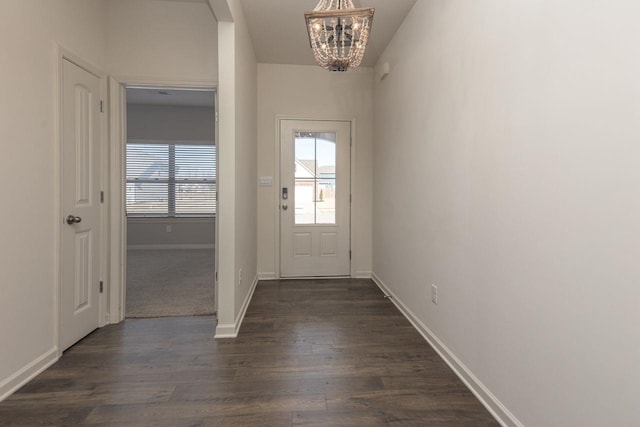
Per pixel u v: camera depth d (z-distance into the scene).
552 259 1.14
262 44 3.21
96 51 2.32
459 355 1.79
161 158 6.07
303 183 3.79
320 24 1.74
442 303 1.99
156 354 2.00
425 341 2.19
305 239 3.82
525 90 1.26
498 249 1.44
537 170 1.20
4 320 1.57
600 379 0.97
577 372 1.04
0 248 1.55
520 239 1.30
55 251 1.89
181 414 1.45
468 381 1.68
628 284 0.88
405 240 2.66
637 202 0.86
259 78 3.65
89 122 2.25
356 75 3.76
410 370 1.83
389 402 1.55
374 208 3.73
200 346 2.10
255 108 3.48
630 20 0.87
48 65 1.84
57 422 1.39
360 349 2.07
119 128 2.50
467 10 1.68
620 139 0.90
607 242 0.94
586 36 1.00
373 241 3.79
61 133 1.94
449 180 1.89
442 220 1.99
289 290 3.35
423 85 2.27
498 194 1.44
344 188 3.83
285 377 1.75
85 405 1.51
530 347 1.25
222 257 2.25
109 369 1.82
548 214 1.15
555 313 1.13
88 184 2.24
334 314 2.68
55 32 1.89
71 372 1.78
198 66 2.57
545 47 1.16
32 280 1.74
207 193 6.19
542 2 1.17
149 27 2.53
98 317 2.38
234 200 2.26
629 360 0.88
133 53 2.50
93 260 2.31
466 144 1.70
